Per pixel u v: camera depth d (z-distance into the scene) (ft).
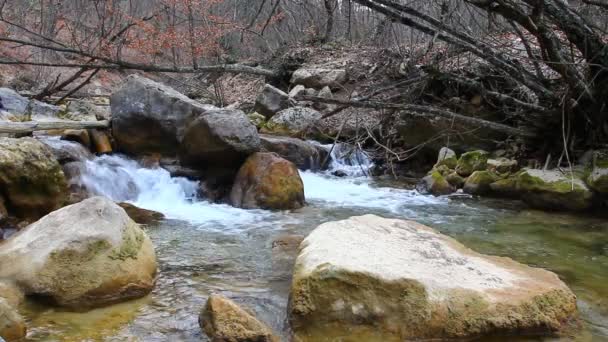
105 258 13.03
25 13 52.90
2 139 19.34
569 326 11.91
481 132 32.14
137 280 13.35
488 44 27.07
